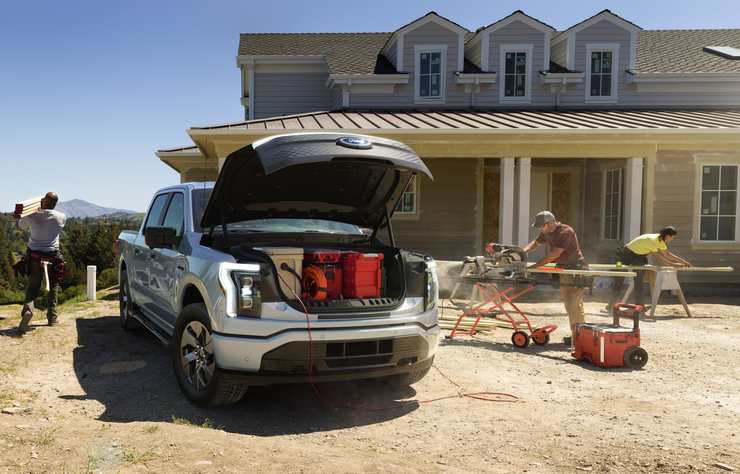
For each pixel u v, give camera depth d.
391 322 4.28
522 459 3.49
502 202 11.84
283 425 4.06
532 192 15.32
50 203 7.03
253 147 4.32
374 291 4.50
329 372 4.07
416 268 4.64
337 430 3.98
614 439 3.85
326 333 4.03
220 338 3.97
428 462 3.42
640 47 17.91
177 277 4.85
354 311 4.20
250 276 4.01
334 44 18.75
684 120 13.22
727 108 15.70
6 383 4.79
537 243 7.05
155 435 3.39
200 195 5.43
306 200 5.27
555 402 4.70
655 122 12.79
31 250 6.88
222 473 2.92
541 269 6.66
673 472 3.30
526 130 11.46
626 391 5.05
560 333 7.74
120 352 6.05
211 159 14.63
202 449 3.20
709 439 3.87
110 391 4.74
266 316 3.99
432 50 15.62
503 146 11.74
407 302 4.48
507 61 15.70
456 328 7.20
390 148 4.70
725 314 9.55
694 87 15.77
